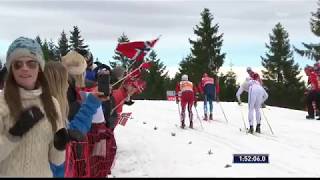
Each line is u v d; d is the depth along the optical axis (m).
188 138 12.22
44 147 3.13
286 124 15.76
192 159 9.38
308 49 61.25
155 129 13.89
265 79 63.59
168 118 17.09
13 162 3.03
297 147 11.10
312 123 16.12
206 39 66.31
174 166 8.72
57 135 3.20
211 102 16.83
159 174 8.05
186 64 66.12
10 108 3.03
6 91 3.07
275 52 64.69
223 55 65.62
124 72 8.00
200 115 18.19
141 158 9.42
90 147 6.17
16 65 3.12
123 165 8.80
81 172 5.39
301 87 59.69
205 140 11.95
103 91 3.73
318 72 17.95
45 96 3.20
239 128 14.53
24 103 3.11
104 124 6.32
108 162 6.88
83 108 3.65
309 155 10.07
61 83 3.90
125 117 8.92
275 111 20.66
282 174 8.06
